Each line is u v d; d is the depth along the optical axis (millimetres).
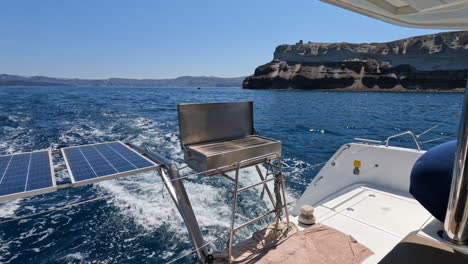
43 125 20094
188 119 3045
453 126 21422
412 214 3893
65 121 22094
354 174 5164
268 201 7105
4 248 5609
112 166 3242
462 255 2422
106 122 21719
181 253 5352
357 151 5078
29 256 5383
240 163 2689
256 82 141625
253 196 7383
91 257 5324
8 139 15430
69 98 53469
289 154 13086
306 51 130500
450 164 2531
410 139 16625
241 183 8297
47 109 31359
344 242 3109
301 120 26469
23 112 27984
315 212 4012
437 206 2604
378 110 35719
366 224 3646
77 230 6180
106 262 5188
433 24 2982
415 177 2799
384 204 4207
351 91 108750
